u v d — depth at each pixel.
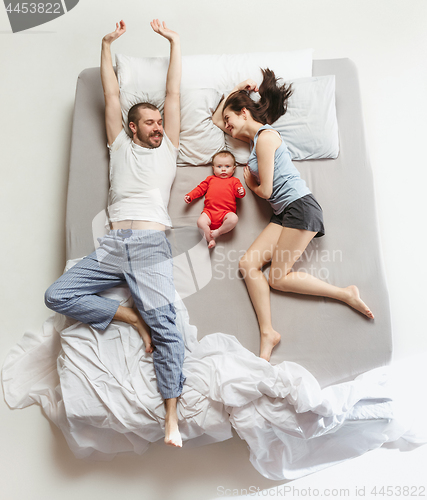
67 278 1.78
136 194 1.96
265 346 1.81
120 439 1.76
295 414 1.62
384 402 1.73
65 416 1.73
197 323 1.88
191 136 2.07
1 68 2.59
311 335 1.84
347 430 1.76
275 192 1.91
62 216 2.35
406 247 2.23
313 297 1.89
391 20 2.60
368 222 1.97
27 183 2.40
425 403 1.90
